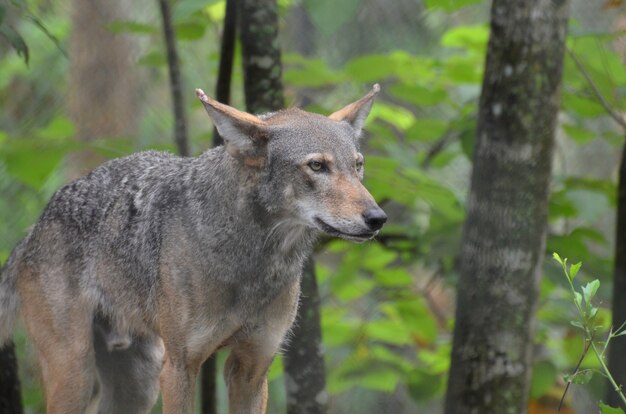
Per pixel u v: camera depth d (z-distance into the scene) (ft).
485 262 27.22
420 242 39.37
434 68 42.78
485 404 27.45
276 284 27.30
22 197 53.67
